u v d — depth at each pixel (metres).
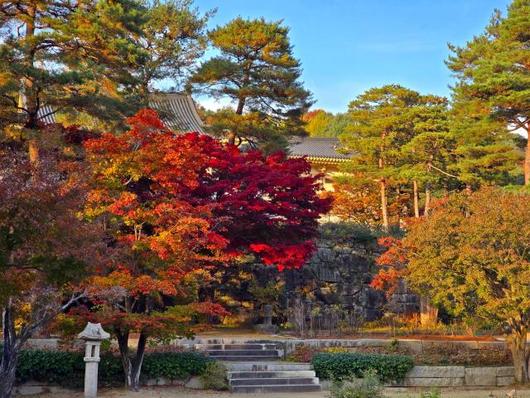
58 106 17.67
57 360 13.84
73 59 16.95
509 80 22.34
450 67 31.30
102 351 14.48
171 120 26.03
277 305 22.73
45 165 9.03
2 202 8.09
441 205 17.20
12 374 9.75
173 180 14.29
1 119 17.14
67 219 8.81
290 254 18.44
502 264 14.75
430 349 18.41
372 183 33.28
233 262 21.61
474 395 14.89
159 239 13.06
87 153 13.48
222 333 19.95
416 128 29.05
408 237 17.44
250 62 27.05
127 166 13.55
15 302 9.67
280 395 14.01
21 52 16.48
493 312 15.18
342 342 18.06
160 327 13.19
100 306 13.95
